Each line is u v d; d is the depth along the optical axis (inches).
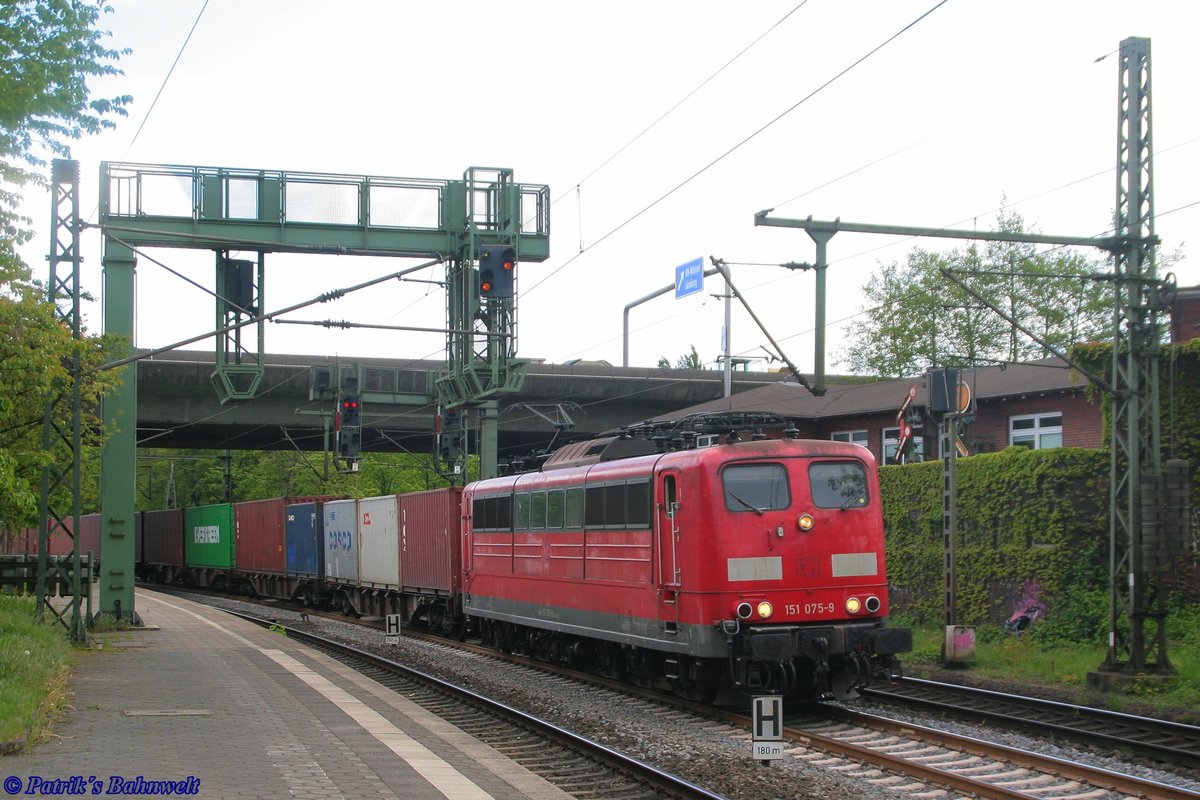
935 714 581.6
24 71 544.4
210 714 505.0
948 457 808.9
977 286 2068.2
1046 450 868.6
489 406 1105.4
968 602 937.5
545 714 591.2
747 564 559.8
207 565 1995.6
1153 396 656.4
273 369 1561.3
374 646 988.6
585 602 687.7
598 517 672.4
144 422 1584.6
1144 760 457.1
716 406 1503.4
